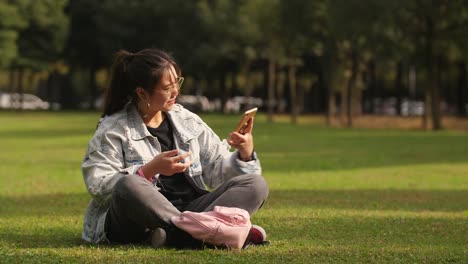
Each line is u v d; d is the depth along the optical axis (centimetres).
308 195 1386
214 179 799
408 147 2984
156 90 771
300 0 5056
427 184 1662
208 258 685
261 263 671
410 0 4469
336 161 2281
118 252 715
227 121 5028
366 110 8212
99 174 754
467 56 4716
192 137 790
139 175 738
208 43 7019
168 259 680
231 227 725
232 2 6469
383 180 1739
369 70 7081
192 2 7225
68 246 774
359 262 688
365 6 4500
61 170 1945
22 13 7175
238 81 9506
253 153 779
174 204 774
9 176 1778
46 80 10088
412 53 4788
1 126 4450
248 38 6353
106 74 8762
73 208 1184
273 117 6825
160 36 7462
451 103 8094
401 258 713
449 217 1070
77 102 8938
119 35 7462
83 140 3206
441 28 4638
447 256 728
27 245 791
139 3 7381
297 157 2422
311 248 761
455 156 2536
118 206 733
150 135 775
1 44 6856
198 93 7931
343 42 5150
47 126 4453
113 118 778
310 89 8388
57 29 7412
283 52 5691
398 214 1104
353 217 1052
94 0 7706
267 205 1212
